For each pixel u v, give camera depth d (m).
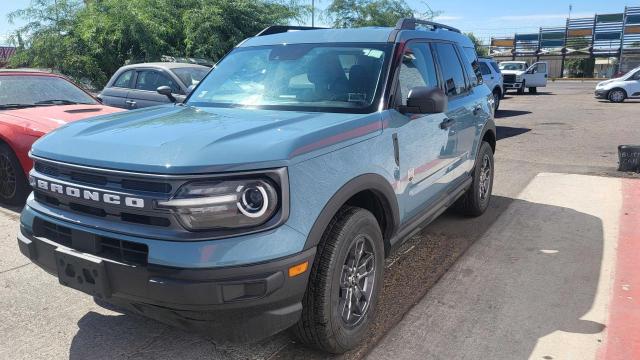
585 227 5.48
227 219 2.46
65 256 2.77
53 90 6.98
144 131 2.93
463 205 5.71
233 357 3.15
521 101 24.62
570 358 3.09
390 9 22.84
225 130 2.86
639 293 3.92
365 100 3.54
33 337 3.36
